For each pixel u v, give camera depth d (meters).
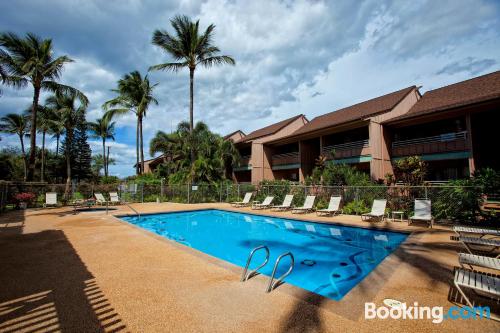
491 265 3.49
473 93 14.18
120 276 4.34
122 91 26.39
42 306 3.29
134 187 20.52
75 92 17.56
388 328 2.72
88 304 3.34
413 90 18.41
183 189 19.56
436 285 3.86
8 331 2.75
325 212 12.60
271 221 12.23
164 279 4.20
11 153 41.50
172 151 26.41
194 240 9.26
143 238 7.36
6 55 14.92
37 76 16.19
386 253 7.16
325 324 2.81
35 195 16.39
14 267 4.82
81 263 5.05
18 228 8.98
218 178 21.09
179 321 2.91
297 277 5.50
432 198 9.76
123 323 2.88
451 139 14.34
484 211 8.43
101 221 10.50
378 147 16.17
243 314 3.05
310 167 22.30
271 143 24.14
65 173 35.06
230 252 7.68
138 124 26.86
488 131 14.55
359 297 3.46
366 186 11.98
